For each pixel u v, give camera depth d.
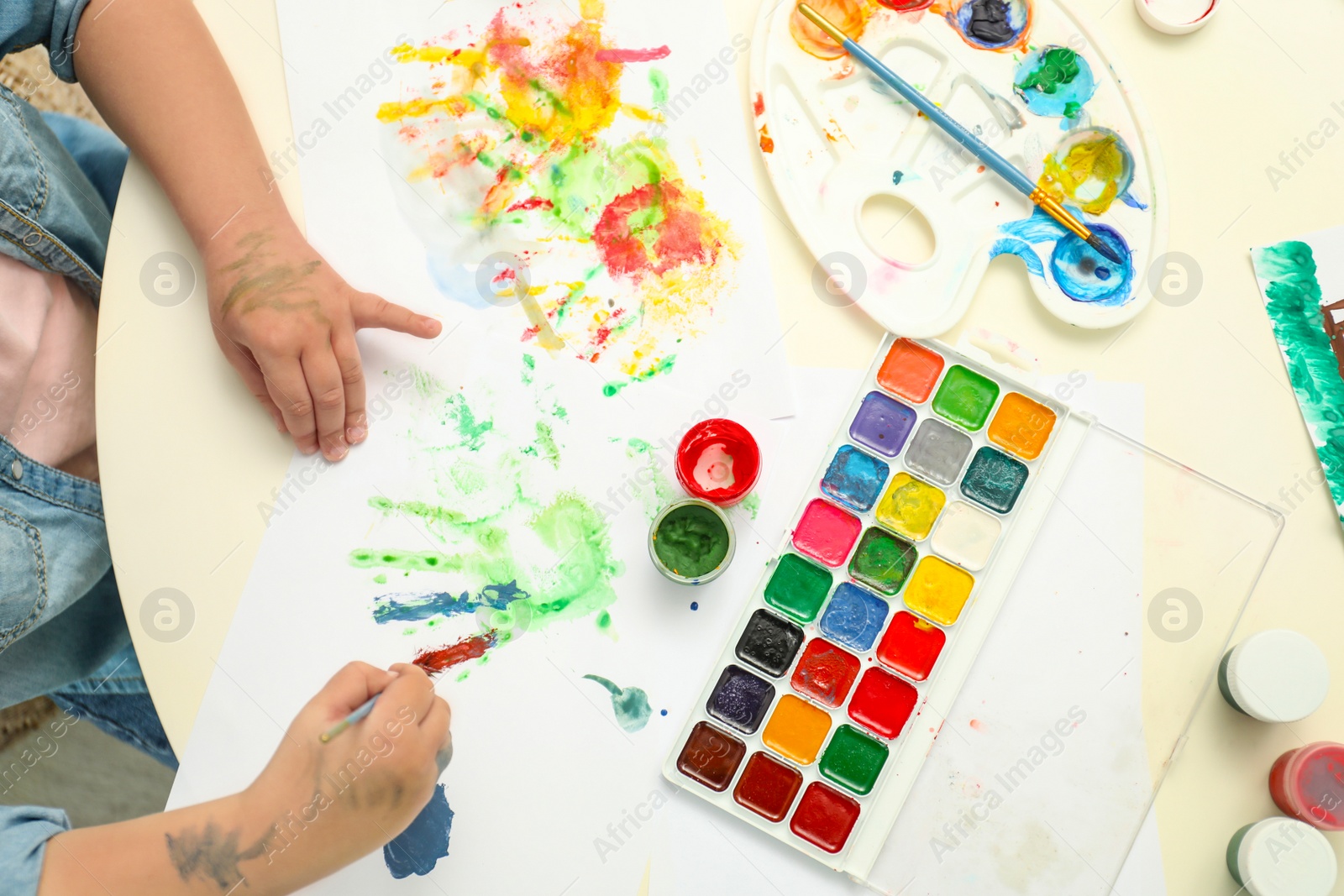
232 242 1.00
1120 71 1.06
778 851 0.98
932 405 1.06
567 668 1.00
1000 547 1.04
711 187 1.06
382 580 1.01
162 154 1.02
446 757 0.96
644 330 1.05
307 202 1.06
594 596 1.01
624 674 1.00
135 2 1.02
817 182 1.07
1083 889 0.98
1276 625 1.02
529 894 0.96
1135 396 1.05
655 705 1.00
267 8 1.08
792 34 1.07
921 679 1.02
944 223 1.06
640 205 1.06
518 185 1.07
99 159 1.32
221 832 0.91
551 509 1.03
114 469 1.00
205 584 0.99
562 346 1.05
